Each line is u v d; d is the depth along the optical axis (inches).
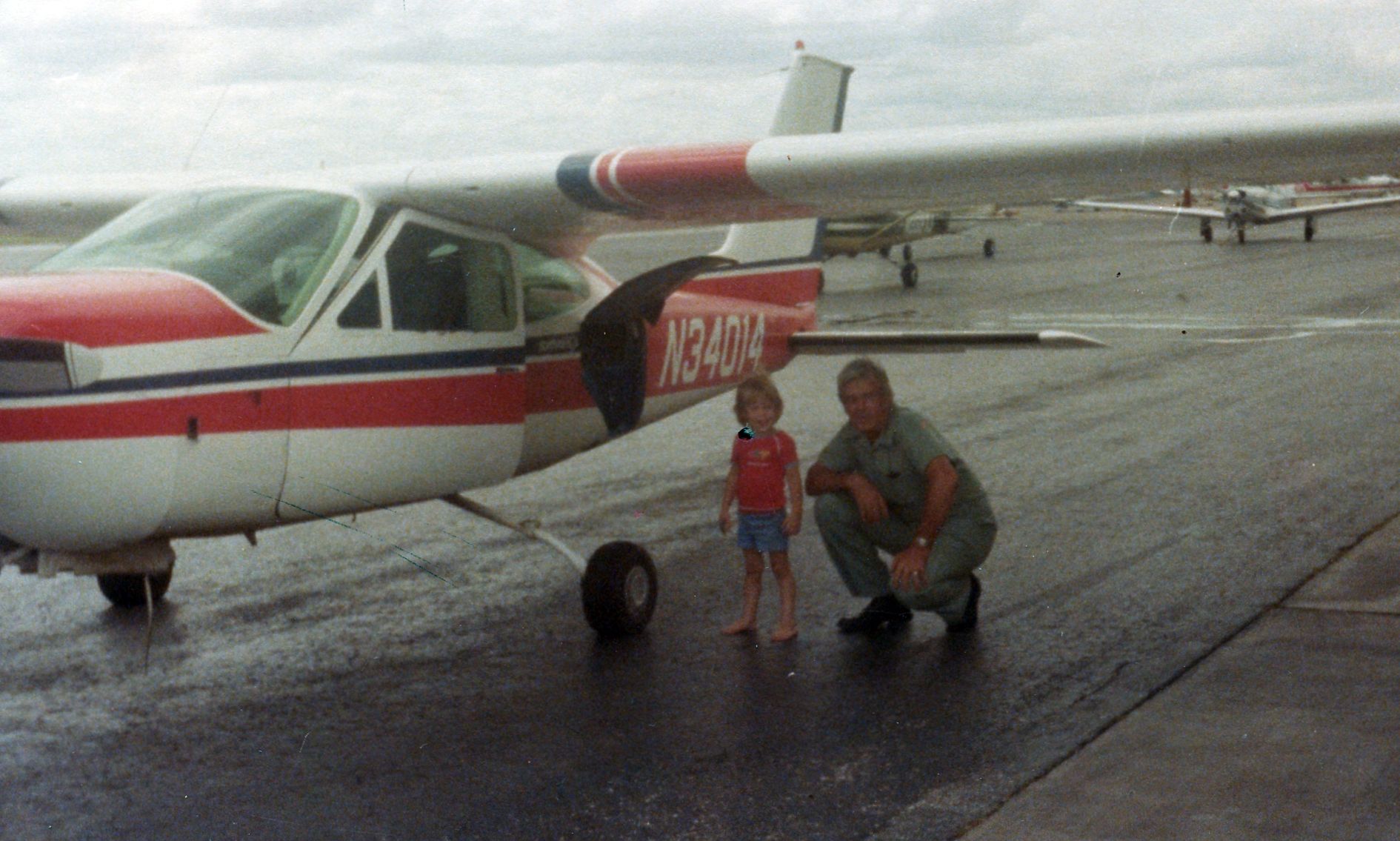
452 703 185.5
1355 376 461.1
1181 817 142.1
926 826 142.9
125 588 232.8
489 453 215.0
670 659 202.5
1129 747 161.6
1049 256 1221.7
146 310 169.0
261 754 168.2
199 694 190.7
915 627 214.5
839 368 525.0
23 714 183.0
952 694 182.9
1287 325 627.2
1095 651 198.1
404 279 200.4
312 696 189.5
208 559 268.2
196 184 212.7
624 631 213.6
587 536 279.4
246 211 195.5
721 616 224.4
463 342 208.5
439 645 211.8
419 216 204.7
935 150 183.8
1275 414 395.5
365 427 193.2
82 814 151.4
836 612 224.4
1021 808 146.2
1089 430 382.6
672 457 364.2
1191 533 264.5
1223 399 426.9
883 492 207.2
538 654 206.8
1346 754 156.6
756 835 142.5
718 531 281.6
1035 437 374.3
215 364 173.3
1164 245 1355.8
